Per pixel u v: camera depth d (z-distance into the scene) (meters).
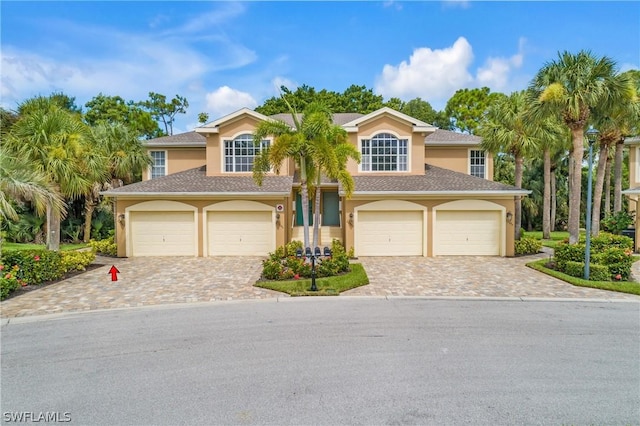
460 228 18.27
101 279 12.97
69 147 14.66
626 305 9.82
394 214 18.27
